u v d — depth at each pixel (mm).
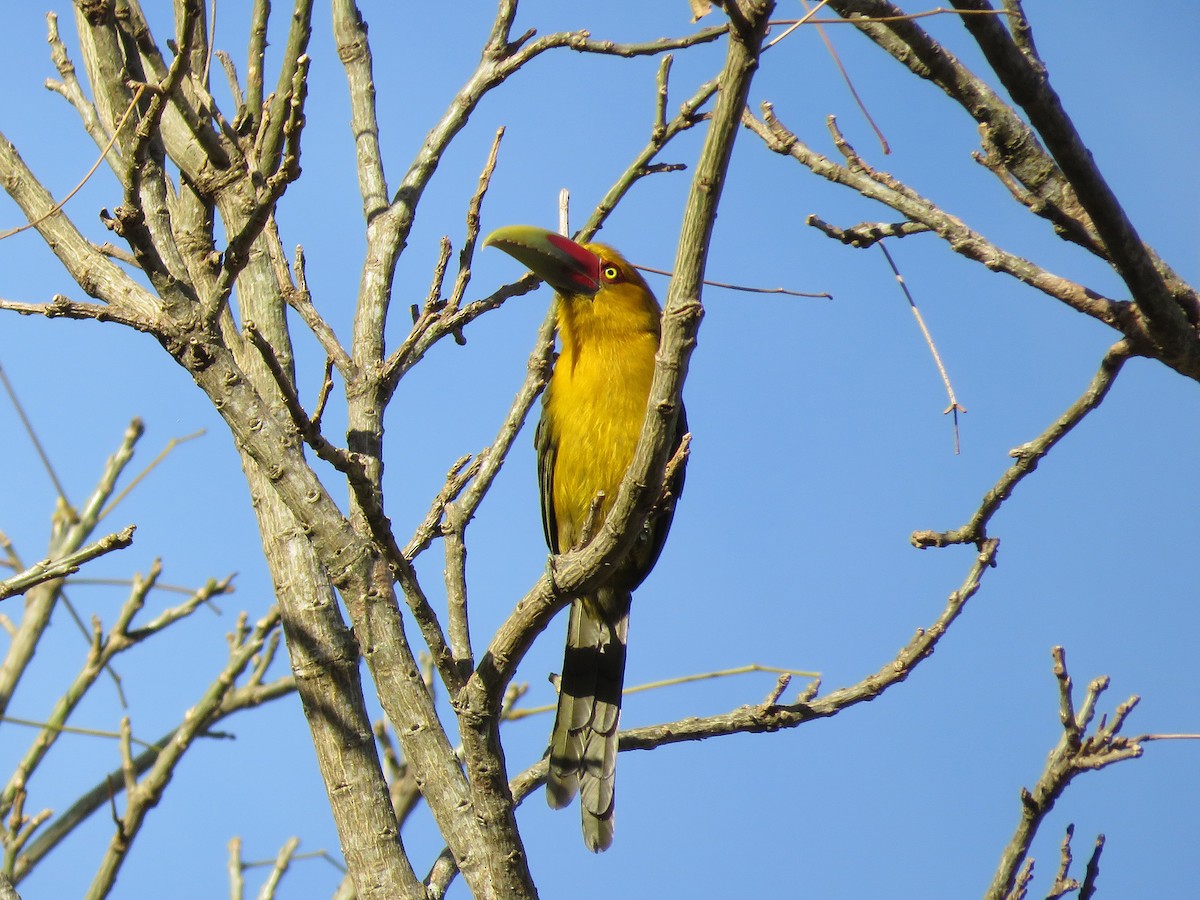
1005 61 7191
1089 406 8625
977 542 9508
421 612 7707
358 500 7418
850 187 8625
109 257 8484
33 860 10078
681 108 10469
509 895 7754
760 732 9953
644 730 10188
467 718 7719
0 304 7871
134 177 7465
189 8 7031
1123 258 7727
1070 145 7406
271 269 10031
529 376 9797
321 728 8453
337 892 9172
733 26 6355
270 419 8156
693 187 6844
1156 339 8039
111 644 10570
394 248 10336
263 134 9164
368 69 11336
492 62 10828
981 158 8352
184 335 8031
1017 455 8977
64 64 10211
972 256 8312
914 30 7969
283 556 8875
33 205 8242
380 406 9359
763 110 8836
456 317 9508
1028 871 8828
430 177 10695
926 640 9617
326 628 8664
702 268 7051
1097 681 8742
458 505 9297
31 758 10031
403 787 10484
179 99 8688
